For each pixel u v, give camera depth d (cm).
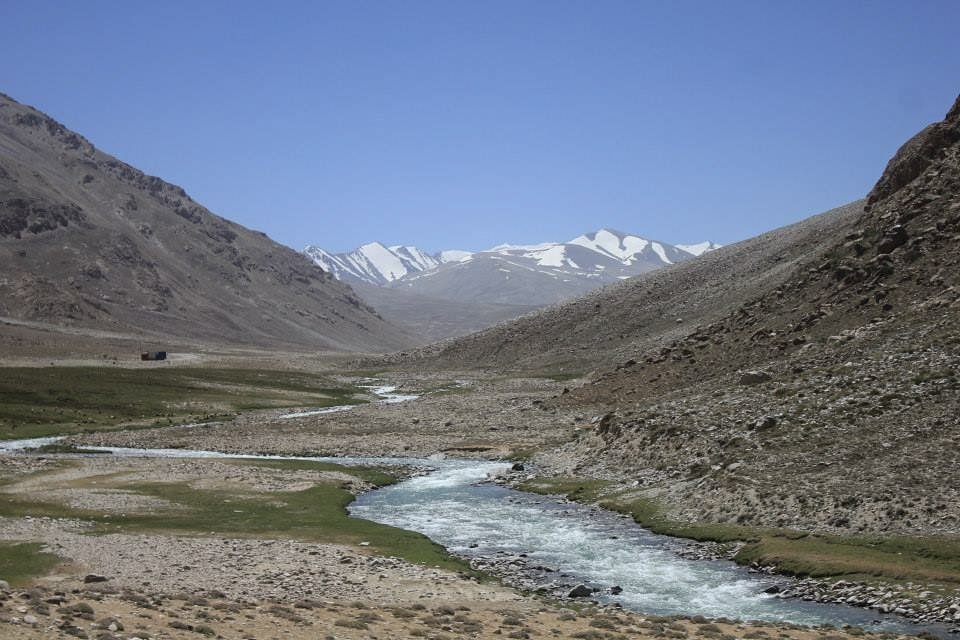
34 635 2094
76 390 12838
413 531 4934
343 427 10644
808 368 7069
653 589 3716
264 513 5350
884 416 5453
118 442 9375
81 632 2173
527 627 2888
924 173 9594
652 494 5581
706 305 17712
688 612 3372
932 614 3192
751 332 9638
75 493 5869
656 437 6581
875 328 7356
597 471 6625
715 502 5006
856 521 4259
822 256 10131
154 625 2444
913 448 4884
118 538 4456
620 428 7156
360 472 7225
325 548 4344
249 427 10688
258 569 3806
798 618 3266
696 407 6975
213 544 4375
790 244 18538
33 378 13450
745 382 7331
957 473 4397
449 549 4534
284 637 2486
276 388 16125
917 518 4103
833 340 7556
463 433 9794
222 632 2484
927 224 8712
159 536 4572
